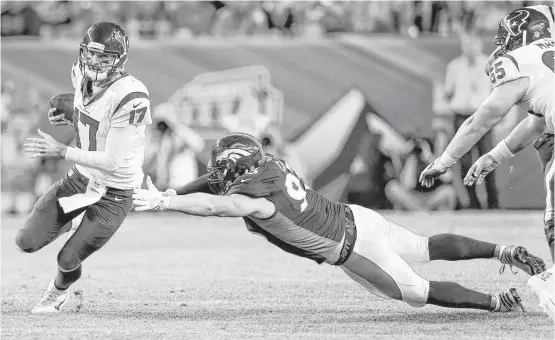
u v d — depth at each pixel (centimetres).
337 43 4172
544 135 2014
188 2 4541
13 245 3444
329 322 1892
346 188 4178
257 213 1777
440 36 4306
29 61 4212
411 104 4162
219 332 1775
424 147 4150
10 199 4184
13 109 4203
